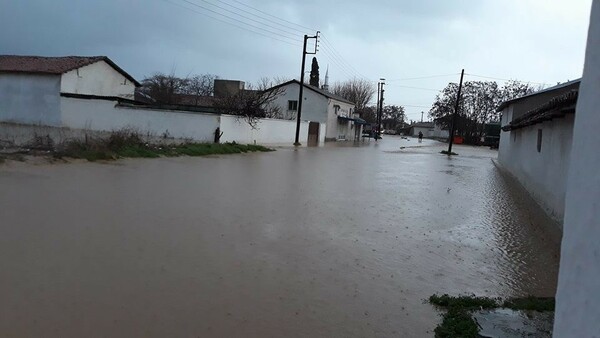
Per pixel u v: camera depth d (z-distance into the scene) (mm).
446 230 8922
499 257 7211
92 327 3982
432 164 25953
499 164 29656
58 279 4957
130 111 27609
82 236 6559
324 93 49062
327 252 6801
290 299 4945
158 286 5000
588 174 1559
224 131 26906
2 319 3990
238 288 5133
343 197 11961
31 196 8758
